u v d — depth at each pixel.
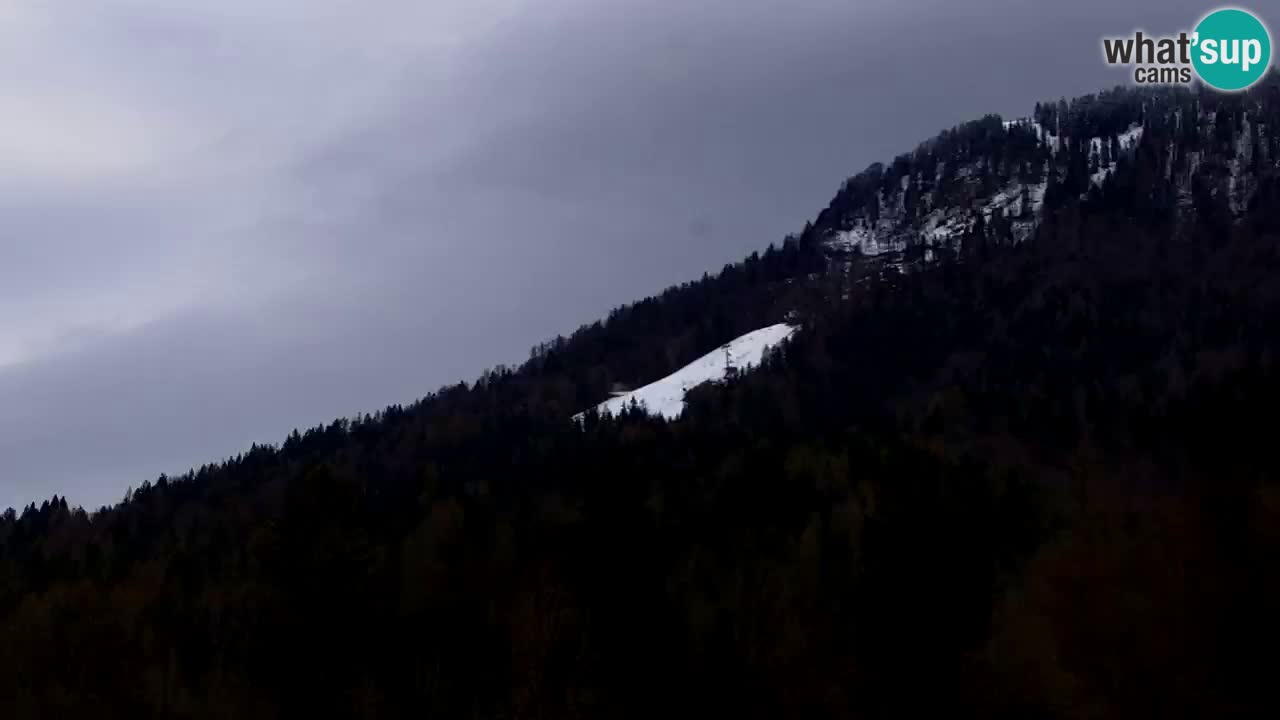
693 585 55.91
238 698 54.22
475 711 52.53
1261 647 36.56
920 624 50.16
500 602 55.78
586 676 51.97
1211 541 38.59
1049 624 41.69
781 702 51.16
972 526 55.09
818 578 54.69
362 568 54.62
